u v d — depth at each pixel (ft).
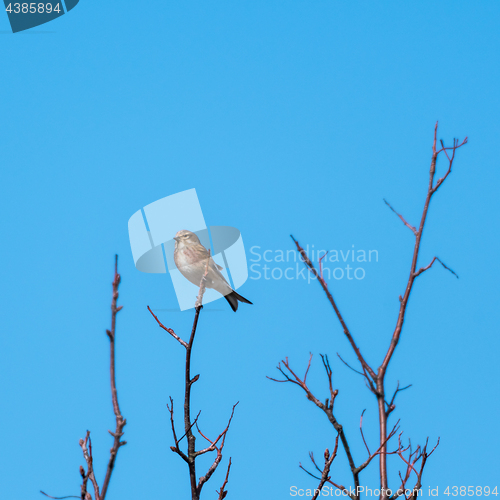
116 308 29.22
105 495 26.99
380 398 39.04
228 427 34.09
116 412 28.35
